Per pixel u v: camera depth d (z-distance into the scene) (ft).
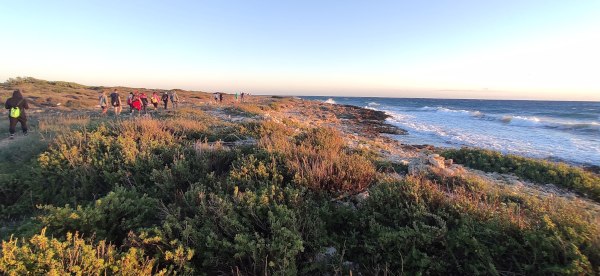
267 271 11.09
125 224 13.64
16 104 39.70
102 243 10.79
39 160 22.00
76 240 10.61
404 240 12.27
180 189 18.60
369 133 87.56
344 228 14.83
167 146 25.32
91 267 9.70
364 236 13.43
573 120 141.28
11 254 9.37
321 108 187.32
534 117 157.99
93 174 20.56
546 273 10.28
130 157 21.35
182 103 135.64
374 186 17.25
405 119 147.64
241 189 17.56
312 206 15.29
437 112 214.90
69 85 214.28
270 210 13.71
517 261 11.13
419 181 16.58
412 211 13.91
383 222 14.21
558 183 30.01
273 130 40.63
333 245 13.25
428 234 12.07
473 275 11.10
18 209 19.06
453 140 76.69
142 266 10.69
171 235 12.22
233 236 12.63
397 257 12.16
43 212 17.79
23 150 28.25
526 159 35.81
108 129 30.68
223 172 21.39
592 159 53.78
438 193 15.02
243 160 20.61
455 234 12.11
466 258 11.60
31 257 9.53
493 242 11.75
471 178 24.14
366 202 15.55
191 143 28.32
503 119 136.56
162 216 14.56
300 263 12.17
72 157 22.27
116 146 24.14
